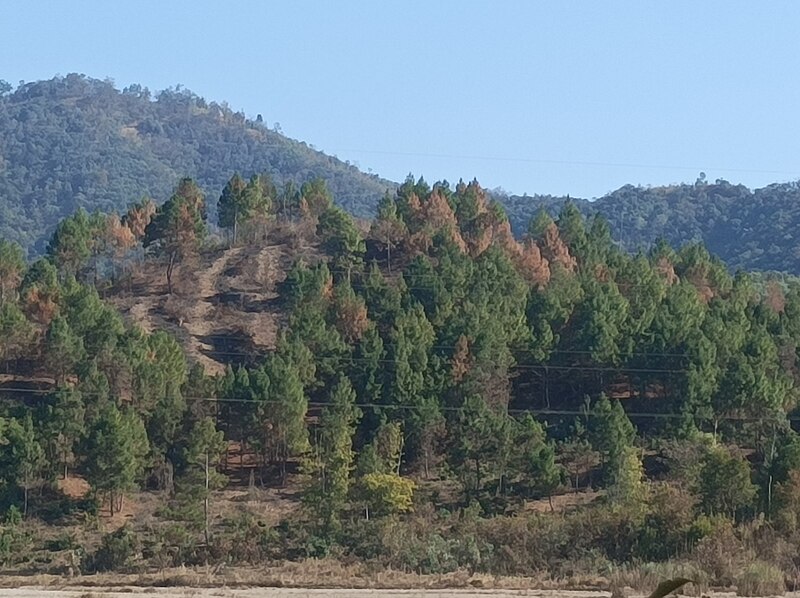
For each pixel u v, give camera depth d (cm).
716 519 5331
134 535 5791
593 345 8050
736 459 5869
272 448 7212
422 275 8950
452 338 7844
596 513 5666
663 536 5325
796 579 4434
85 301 8062
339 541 5781
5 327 7988
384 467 6594
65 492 6675
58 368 7638
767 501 5697
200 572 5044
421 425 7212
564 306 8656
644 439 7494
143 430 6744
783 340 8269
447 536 5738
